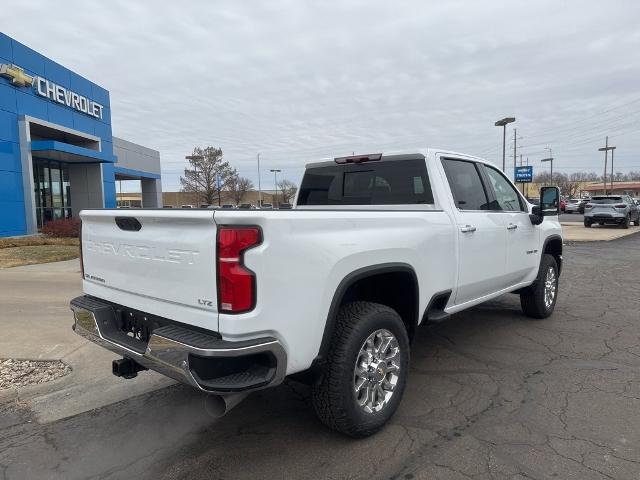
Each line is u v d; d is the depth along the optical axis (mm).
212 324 2631
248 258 2566
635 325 6098
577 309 7023
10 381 4387
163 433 3471
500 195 5379
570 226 29141
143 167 40500
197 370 2590
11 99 18328
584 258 13742
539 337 5578
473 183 4895
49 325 6074
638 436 3279
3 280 9352
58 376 4504
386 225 3484
